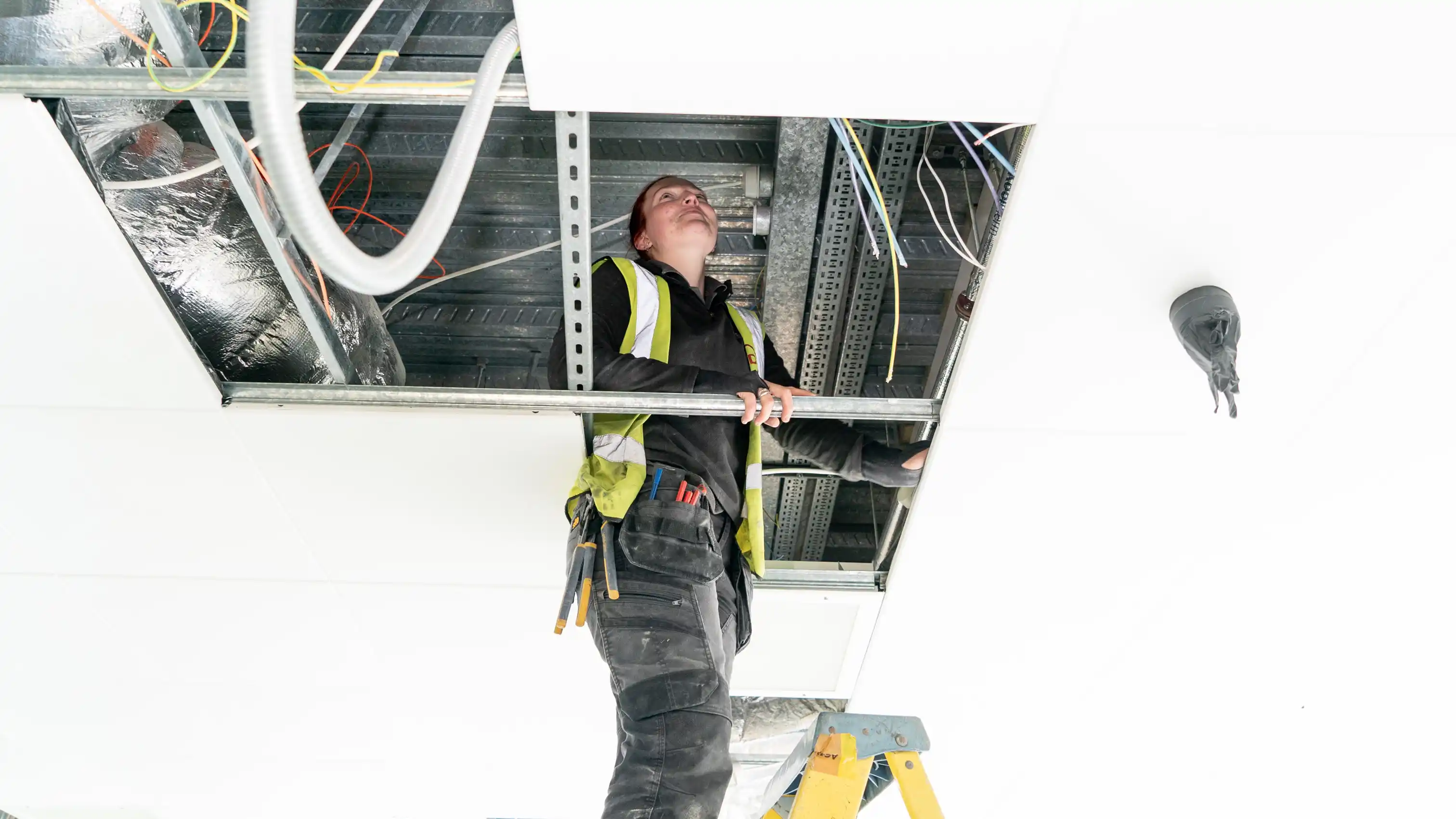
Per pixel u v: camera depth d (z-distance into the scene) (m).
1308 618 2.98
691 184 2.61
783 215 2.69
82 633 2.93
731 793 3.64
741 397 2.21
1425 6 1.70
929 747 2.17
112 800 3.62
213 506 2.59
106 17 1.92
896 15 1.71
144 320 2.17
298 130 1.36
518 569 2.77
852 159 2.12
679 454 2.29
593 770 3.50
